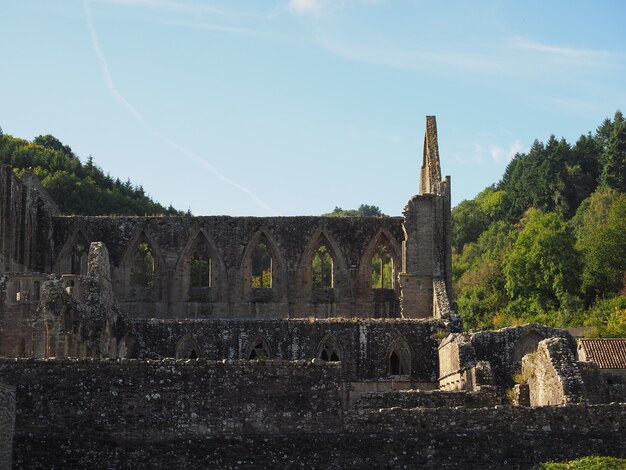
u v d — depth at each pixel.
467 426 77.75
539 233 191.25
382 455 77.12
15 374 76.50
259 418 77.12
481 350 105.50
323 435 77.19
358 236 129.00
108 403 76.56
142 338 108.50
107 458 76.06
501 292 199.50
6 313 97.81
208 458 76.50
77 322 97.38
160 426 76.62
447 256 125.62
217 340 108.75
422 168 138.00
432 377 109.00
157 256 127.88
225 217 129.12
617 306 174.75
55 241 128.00
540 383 88.81
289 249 128.38
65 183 193.25
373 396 84.06
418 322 110.38
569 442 77.81
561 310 181.75
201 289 128.25
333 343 109.50
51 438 76.00
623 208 196.00
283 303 127.62
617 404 78.50
